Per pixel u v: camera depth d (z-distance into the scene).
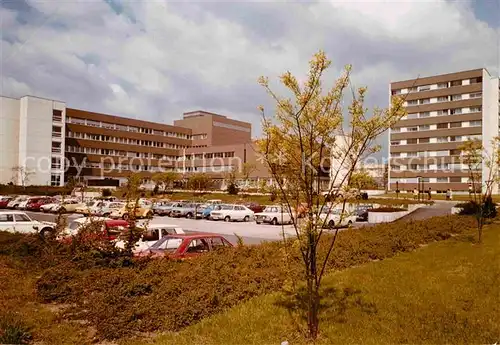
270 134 7.10
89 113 84.25
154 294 9.12
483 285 10.16
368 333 7.41
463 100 73.31
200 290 9.16
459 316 8.27
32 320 7.98
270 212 30.58
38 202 42.81
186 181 73.50
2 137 66.56
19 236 16.55
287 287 9.62
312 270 7.23
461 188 72.19
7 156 67.06
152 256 12.53
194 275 10.34
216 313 8.33
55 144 71.94
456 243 16.61
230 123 107.06
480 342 7.10
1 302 9.02
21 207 42.94
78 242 12.87
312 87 6.92
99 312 8.14
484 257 13.22
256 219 31.05
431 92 76.50
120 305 8.42
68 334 7.47
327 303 8.83
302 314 8.18
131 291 9.30
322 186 7.16
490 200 25.14
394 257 14.05
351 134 7.00
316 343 6.99
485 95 71.94
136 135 92.62
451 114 74.44
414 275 11.24
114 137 88.44
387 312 8.43
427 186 75.56
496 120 73.50
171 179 67.75
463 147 18.69
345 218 7.30
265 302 8.84
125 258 11.79
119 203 36.88
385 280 10.73
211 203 40.56
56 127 72.12
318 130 6.95
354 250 14.19
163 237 13.57
